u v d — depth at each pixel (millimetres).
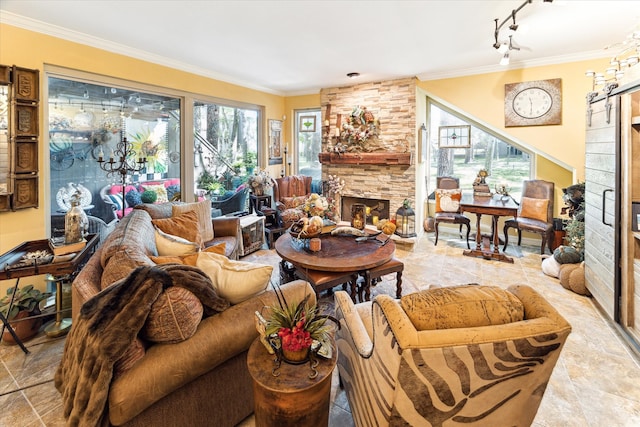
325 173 5961
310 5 2621
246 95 5320
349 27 3062
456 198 5004
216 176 5031
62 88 3264
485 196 4738
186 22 2943
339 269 2557
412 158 5039
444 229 5688
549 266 3713
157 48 3643
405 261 4273
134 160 3939
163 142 4250
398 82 5047
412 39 3387
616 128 2434
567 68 4062
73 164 3389
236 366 1604
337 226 3662
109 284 1518
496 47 3221
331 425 1697
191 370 1335
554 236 4312
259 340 1497
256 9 2688
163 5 2621
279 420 1266
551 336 979
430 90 4906
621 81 2420
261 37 3305
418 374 975
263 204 5270
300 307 1423
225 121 5137
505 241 4617
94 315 1213
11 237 2887
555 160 4293
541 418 1721
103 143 3633
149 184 4121
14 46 2811
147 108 4043
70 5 2621
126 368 1224
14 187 2824
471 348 943
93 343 1180
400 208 4910
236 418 1631
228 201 5270
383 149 5273
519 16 2869
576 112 4066
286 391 1222
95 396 1135
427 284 3523
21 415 1732
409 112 4996
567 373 2072
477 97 4598
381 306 1067
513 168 5047
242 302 1630
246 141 5555
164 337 1316
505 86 4414
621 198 2418
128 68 3654
